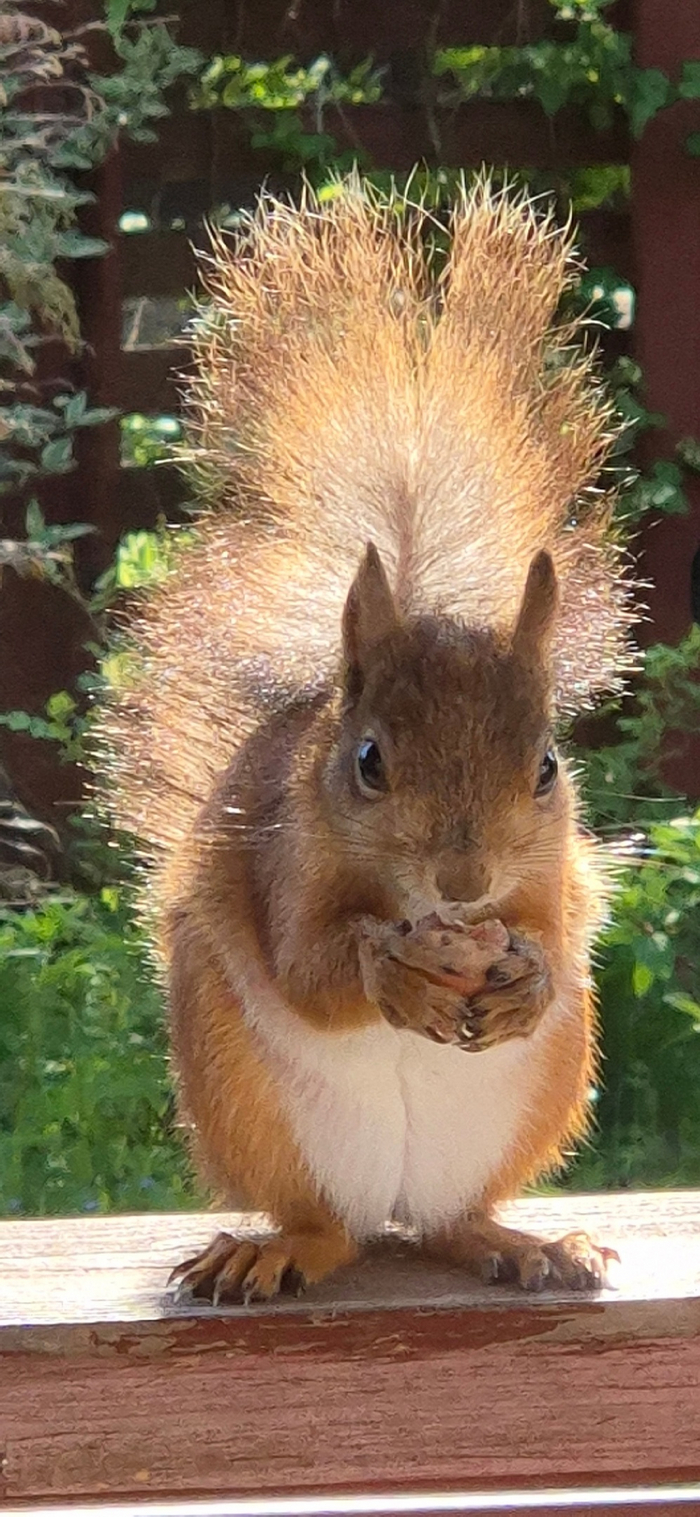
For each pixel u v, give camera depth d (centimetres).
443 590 110
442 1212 110
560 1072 110
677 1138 155
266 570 112
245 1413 104
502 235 112
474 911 106
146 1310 105
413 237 113
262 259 112
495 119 192
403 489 111
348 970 107
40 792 181
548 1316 104
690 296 186
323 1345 104
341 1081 109
